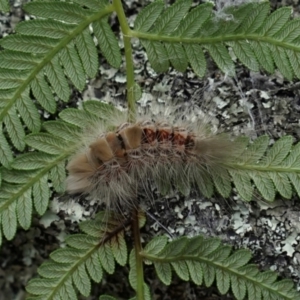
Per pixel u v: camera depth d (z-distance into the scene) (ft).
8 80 0.64
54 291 0.64
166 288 0.69
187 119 0.69
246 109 0.70
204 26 0.64
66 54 0.64
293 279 0.68
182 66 0.66
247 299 0.67
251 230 0.68
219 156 0.65
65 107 0.70
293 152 0.64
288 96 0.70
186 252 0.64
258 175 0.65
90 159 0.66
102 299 0.64
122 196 0.67
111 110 0.66
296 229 0.68
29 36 0.64
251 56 0.64
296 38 0.64
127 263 0.69
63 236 0.69
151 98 0.70
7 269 0.70
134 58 0.71
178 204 0.69
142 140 0.67
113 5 0.65
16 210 0.64
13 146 0.69
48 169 0.65
